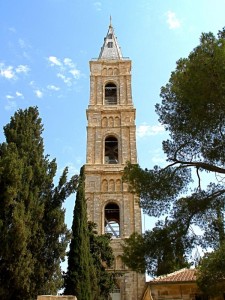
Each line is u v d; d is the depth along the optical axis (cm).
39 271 2662
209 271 1912
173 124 2414
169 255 2245
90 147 6138
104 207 5622
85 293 3319
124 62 7125
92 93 6762
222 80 2050
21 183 2777
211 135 2252
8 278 2489
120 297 4916
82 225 3656
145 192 2402
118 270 5012
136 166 2480
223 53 2064
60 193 3038
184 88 2205
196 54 2195
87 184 5753
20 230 2509
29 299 2569
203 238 2281
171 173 2400
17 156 2853
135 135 6294
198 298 3117
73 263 3447
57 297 2181
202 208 2236
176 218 2298
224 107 2122
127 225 5444
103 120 6456
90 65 7125
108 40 7875
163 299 3148
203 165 2284
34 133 3266
